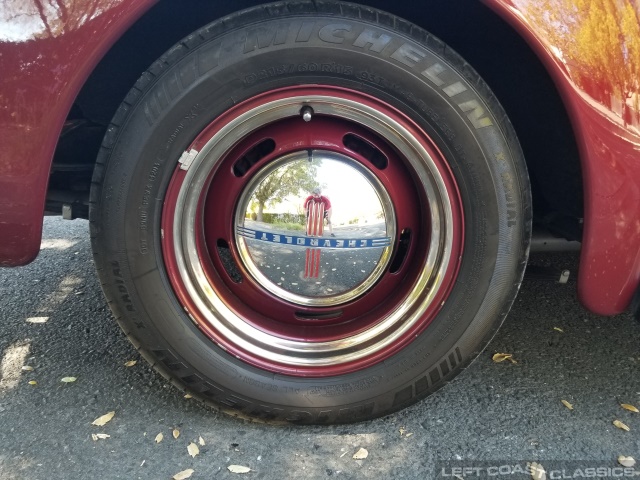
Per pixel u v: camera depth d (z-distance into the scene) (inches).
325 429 67.2
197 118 55.8
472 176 58.4
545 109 65.4
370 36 53.4
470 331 63.7
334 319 67.8
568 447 64.4
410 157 59.1
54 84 53.3
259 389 65.0
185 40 54.2
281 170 60.7
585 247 60.2
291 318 67.6
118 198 57.8
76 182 74.9
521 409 70.7
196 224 61.9
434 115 56.2
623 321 91.4
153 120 55.6
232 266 68.6
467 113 56.1
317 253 63.6
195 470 60.5
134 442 64.2
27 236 58.6
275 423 67.4
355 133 59.7
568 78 53.9
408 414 69.8
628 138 55.6
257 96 55.6
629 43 53.8
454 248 61.6
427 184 60.1
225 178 61.4
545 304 96.4
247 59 53.7
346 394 65.5
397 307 65.0
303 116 57.4
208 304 63.9
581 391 74.3
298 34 53.1
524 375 77.5
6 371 76.5
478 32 62.6
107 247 59.6
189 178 58.7
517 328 89.2
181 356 63.6
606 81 54.1
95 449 62.9
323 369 65.3
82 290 101.2
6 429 65.5
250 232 63.3
